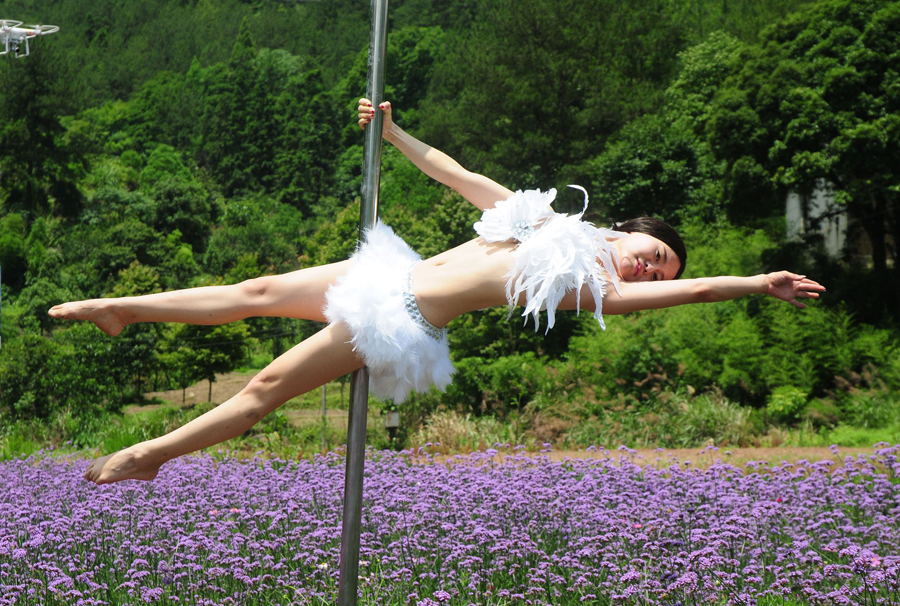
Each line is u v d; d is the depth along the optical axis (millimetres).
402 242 3078
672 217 24484
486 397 15500
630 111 29766
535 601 3701
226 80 55375
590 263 2883
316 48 60406
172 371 21781
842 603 3543
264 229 38438
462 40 43812
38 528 4484
